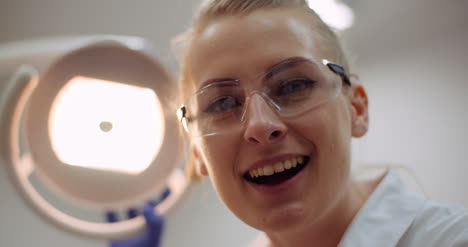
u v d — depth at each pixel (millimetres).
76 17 1459
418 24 1390
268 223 529
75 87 712
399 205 634
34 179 1313
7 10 1414
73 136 716
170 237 1421
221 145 552
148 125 757
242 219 572
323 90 538
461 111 1264
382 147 1420
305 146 521
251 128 495
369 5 1296
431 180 1297
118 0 1464
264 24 547
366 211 631
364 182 757
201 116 583
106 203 760
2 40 1395
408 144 1367
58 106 708
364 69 1511
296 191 518
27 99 770
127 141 745
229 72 543
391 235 581
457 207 584
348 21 1255
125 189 761
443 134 1294
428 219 584
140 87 743
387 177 716
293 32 554
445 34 1324
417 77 1380
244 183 557
